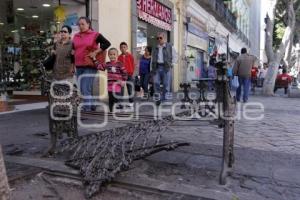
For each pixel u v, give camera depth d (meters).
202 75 25.38
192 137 6.19
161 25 17.61
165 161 4.71
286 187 3.85
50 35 12.82
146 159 4.79
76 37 7.49
